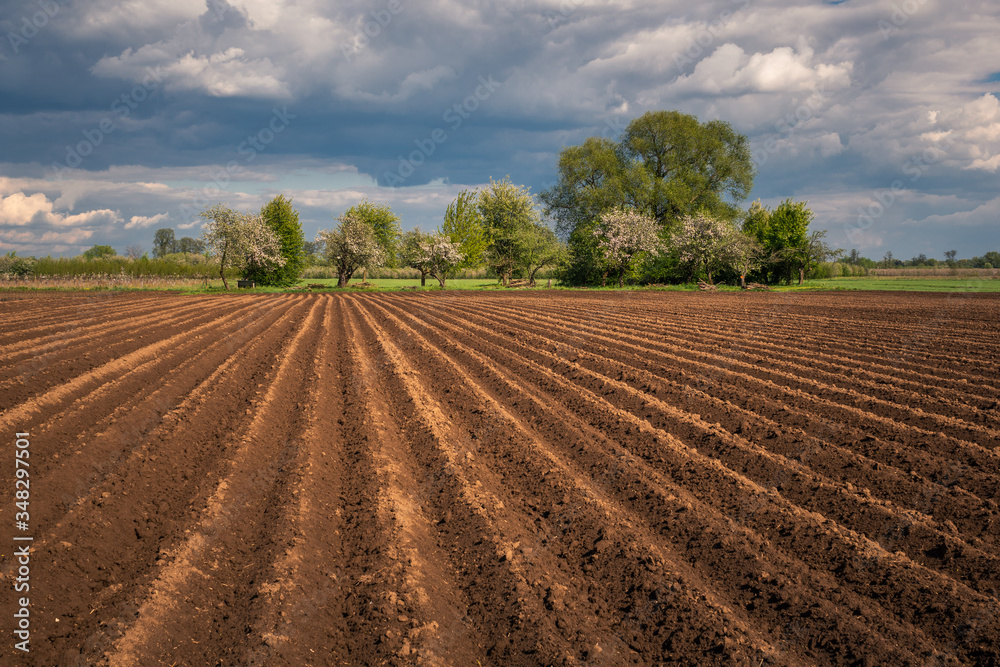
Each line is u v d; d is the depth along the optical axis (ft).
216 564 17.43
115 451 24.27
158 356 45.62
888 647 13.61
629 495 22.21
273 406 33.06
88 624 14.33
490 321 74.54
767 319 74.23
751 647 13.82
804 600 15.52
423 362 47.91
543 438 28.96
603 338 57.16
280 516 19.92
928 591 15.53
